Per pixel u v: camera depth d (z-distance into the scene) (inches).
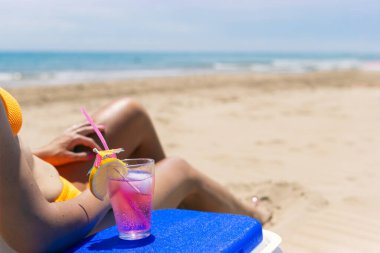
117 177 57.7
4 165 53.2
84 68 1077.1
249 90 460.1
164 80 551.5
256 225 63.0
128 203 58.2
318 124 271.4
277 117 297.1
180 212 70.1
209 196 95.0
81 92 402.6
